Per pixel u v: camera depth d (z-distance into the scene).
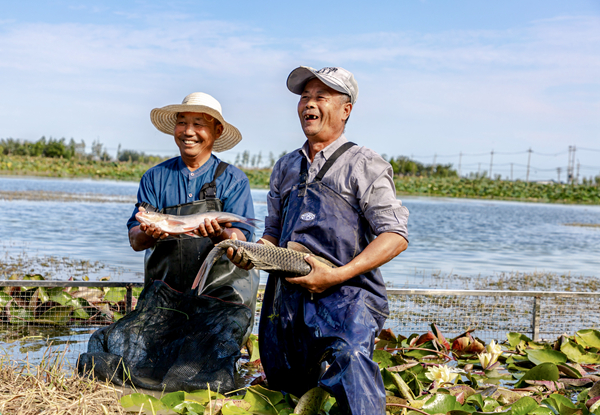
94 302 5.28
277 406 3.30
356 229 3.30
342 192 3.29
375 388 2.87
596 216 29.34
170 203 4.21
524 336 5.01
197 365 3.73
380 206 3.24
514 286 8.03
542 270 9.89
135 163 69.25
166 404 3.20
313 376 3.32
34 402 3.01
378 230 3.25
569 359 4.54
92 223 14.33
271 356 3.45
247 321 4.06
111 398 3.22
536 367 3.97
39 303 5.09
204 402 3.32
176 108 4.17
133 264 8.50
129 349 3.92
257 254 3.16
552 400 3.46
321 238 3.28
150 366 3.85
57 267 7.95
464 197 49.44
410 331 5.17
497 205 36.69
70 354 4.24
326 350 3.04
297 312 3.29
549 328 5.43
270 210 3.77
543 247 13.85
